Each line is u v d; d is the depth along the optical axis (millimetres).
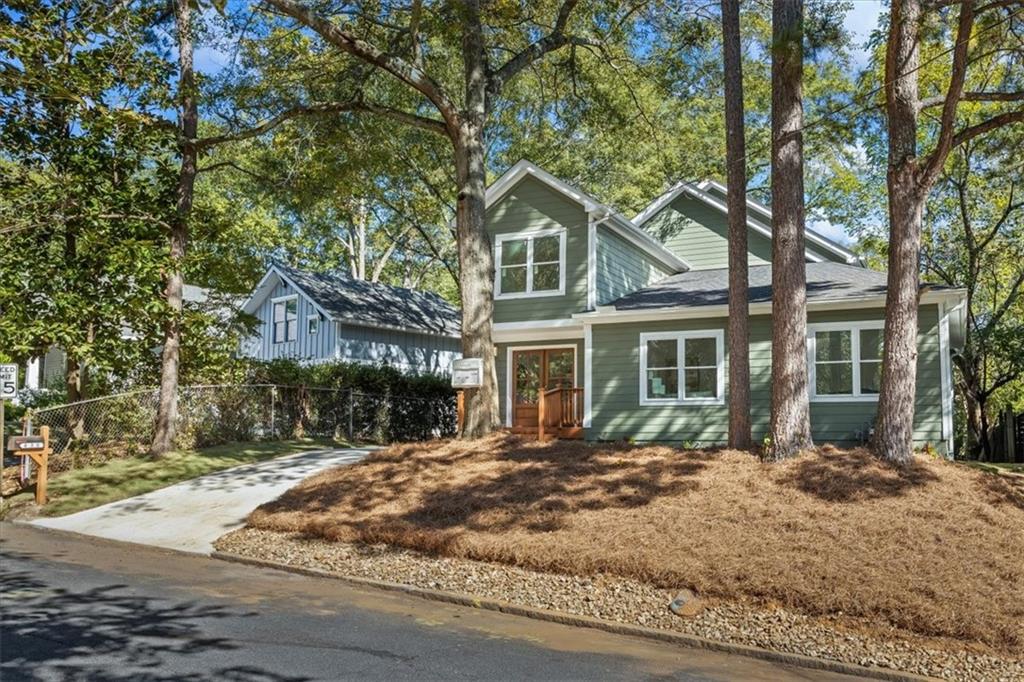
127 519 13312
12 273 16547
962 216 26594
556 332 21906
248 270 22531
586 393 20578
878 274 20438
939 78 21938
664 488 11492
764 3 16922
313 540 11320
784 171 12578
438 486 12797
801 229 12633
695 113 29188
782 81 12680
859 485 10859
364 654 6594
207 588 8914
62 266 17203
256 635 6996
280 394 21703
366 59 16547
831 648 7324
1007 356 26828
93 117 16453
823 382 18328
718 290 21094
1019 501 10820
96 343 17531
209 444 19547
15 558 10266
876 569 8555
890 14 12891
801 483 11094
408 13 17500
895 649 7293
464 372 16047
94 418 18016
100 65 16641
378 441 24344
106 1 16703
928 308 17484
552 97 23453
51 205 16812
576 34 20141
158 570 9883
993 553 8922
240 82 18672
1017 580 8336
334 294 29469
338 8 17219
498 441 15344
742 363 13539
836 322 18266
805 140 20500
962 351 27703
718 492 11094
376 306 30328
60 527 13039
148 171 20016
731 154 13680
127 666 5945
